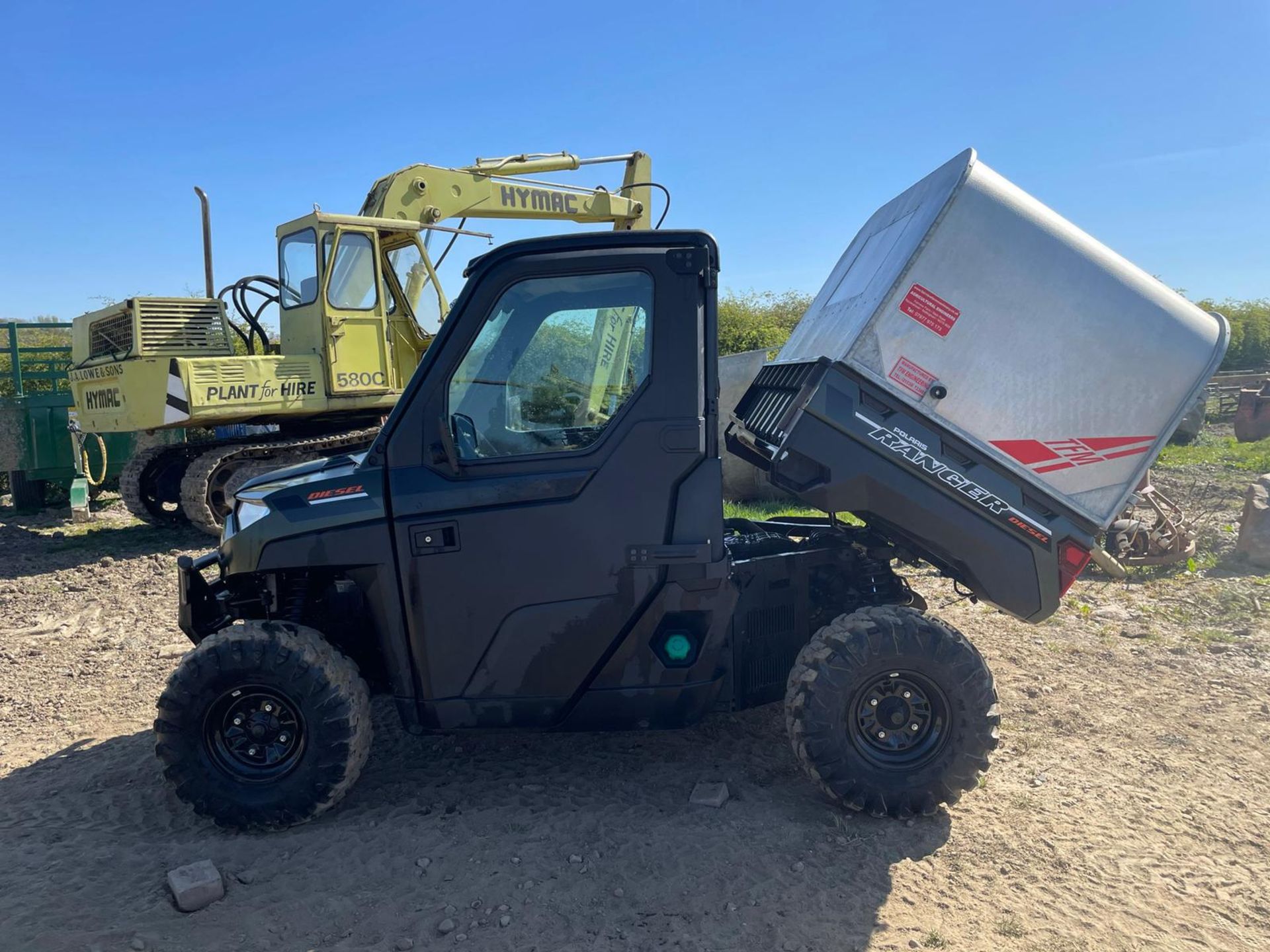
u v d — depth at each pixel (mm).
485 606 3492
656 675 3559
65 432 11305
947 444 3514
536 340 3488
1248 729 4359
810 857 3287
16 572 8406
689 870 3217
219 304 9125
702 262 3414
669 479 3434
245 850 3424
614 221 11195
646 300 3451
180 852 3414
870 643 3463
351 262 8961
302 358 8867
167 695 3488
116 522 11008
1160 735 4309
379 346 9211
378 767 4145
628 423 3439
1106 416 3535
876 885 3123
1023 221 3490
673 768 4047
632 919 2965
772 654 3947
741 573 3836
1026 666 5242
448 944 2865
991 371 3500
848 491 3527
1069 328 3502
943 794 3496
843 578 4312
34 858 3395
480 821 3604
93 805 3836
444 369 3484
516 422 3516
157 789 3967
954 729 3500
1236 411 20719
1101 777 3906
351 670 3617
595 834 3486
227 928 2953
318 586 3965
